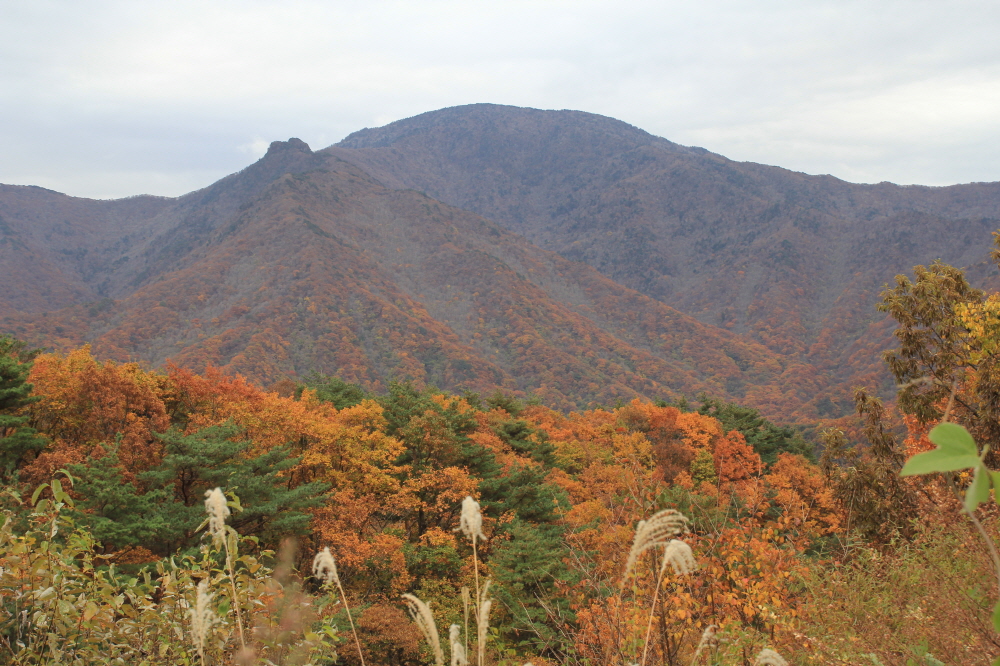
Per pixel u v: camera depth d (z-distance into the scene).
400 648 19.22
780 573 5.65
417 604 2.09
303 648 4.18
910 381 2.57
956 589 4.63
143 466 25.50
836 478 15.52
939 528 6.07
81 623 4.21
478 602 2.12
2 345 33.56
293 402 35.03
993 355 13.54
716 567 5.46
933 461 0.80
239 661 3.56
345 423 38.06
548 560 17.95
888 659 4.25
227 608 4.06
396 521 33.25
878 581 5.49
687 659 4.50
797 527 6.66
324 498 24.91
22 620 4.18
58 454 21.16
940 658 4.31
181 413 34.56
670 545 2.24
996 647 4.00
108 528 16.69
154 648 4.26
